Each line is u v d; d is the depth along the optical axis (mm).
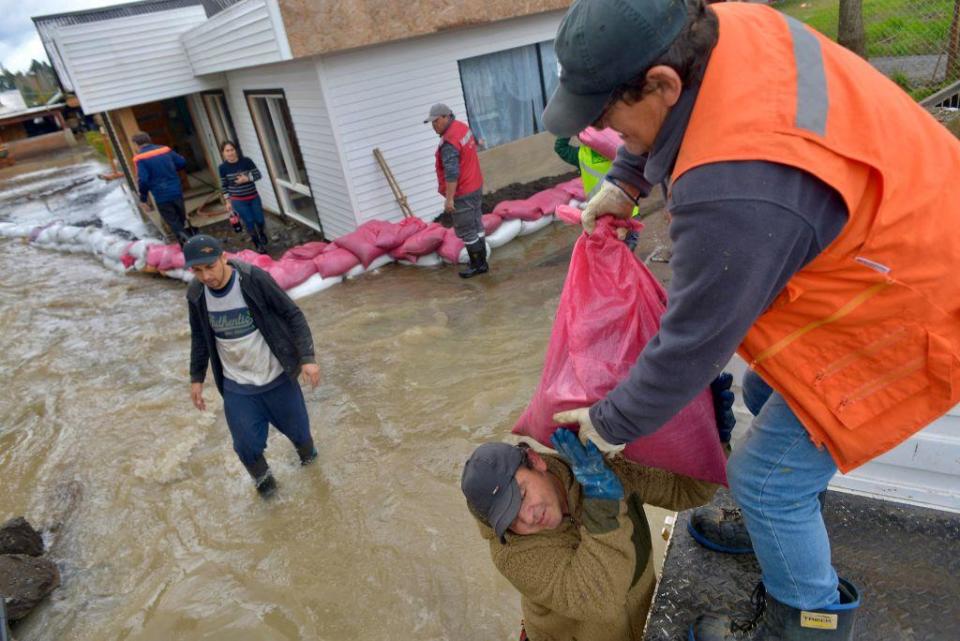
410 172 8945
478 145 9500
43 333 7895
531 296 6434
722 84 1046
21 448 5375
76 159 28125
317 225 10156
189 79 11305
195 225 11820
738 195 980
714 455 1638
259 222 9641
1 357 7379
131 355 6793
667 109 1116
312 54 7410
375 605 3201
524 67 9711
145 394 5871
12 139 35969
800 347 1188
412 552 3479
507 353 5387
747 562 1940
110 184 19469
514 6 8695
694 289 1060
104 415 5617
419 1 7879
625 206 1684
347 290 7492
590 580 1661
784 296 1137
